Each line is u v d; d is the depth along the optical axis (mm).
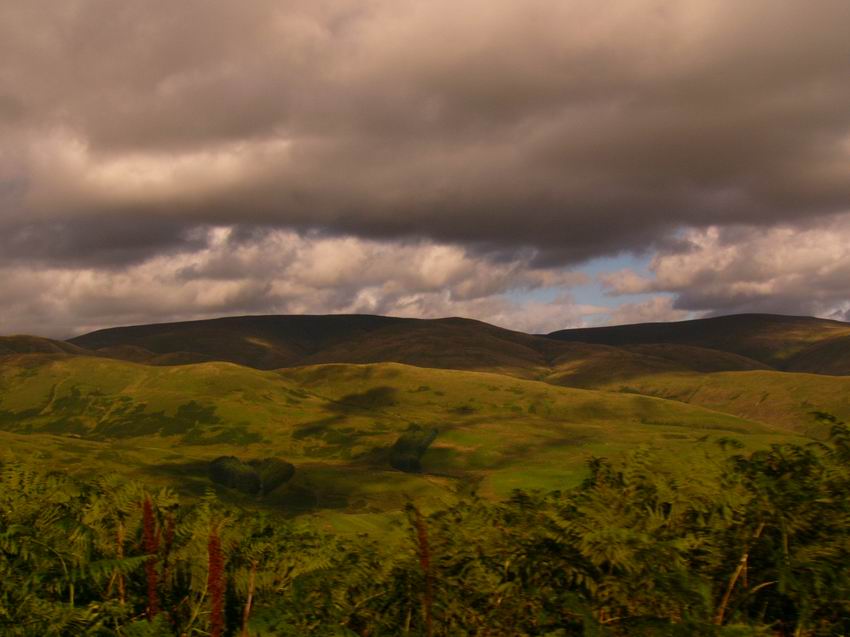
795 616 5031
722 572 5164
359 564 5707
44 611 5203
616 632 4660
